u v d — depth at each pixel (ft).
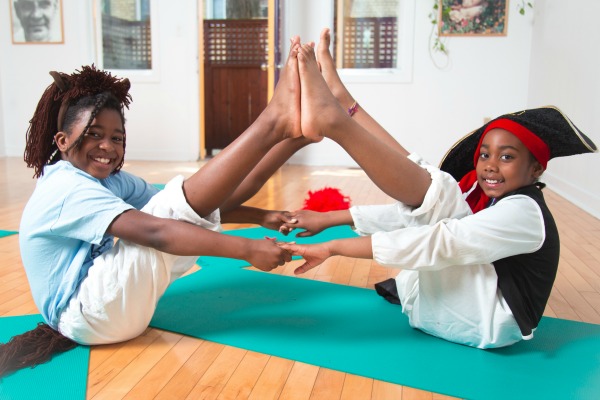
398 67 18.24
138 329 4.52
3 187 13.00
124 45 19.08
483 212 4.17
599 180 10.66
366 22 18.19
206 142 22.53
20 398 3.63
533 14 16.98
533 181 4.51
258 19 21.31
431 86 17.85
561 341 4.67
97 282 4.17
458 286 4.39
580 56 12.10
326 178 15.46
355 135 4.15
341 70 18.45
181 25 18.47
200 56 18.54
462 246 4.05
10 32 19.40
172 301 5.49
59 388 3.76
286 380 3.94
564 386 3.87
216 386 3.85
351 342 4.58
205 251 4.19
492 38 17.31
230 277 6.27
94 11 19.03
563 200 12.63
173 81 18.81
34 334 4.39
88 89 4.34
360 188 13.62
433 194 4.28
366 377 4.00
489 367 4.15
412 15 17.56
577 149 4.36
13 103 19.88
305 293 5.80
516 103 17.54
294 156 19.16
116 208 4.12
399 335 4.74
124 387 3.82
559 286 6.29
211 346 4.50
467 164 5.09
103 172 4.52
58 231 4.17
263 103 21.88
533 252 4.27
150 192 5.45
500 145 4.25
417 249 4.12
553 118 4.15
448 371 4.08
